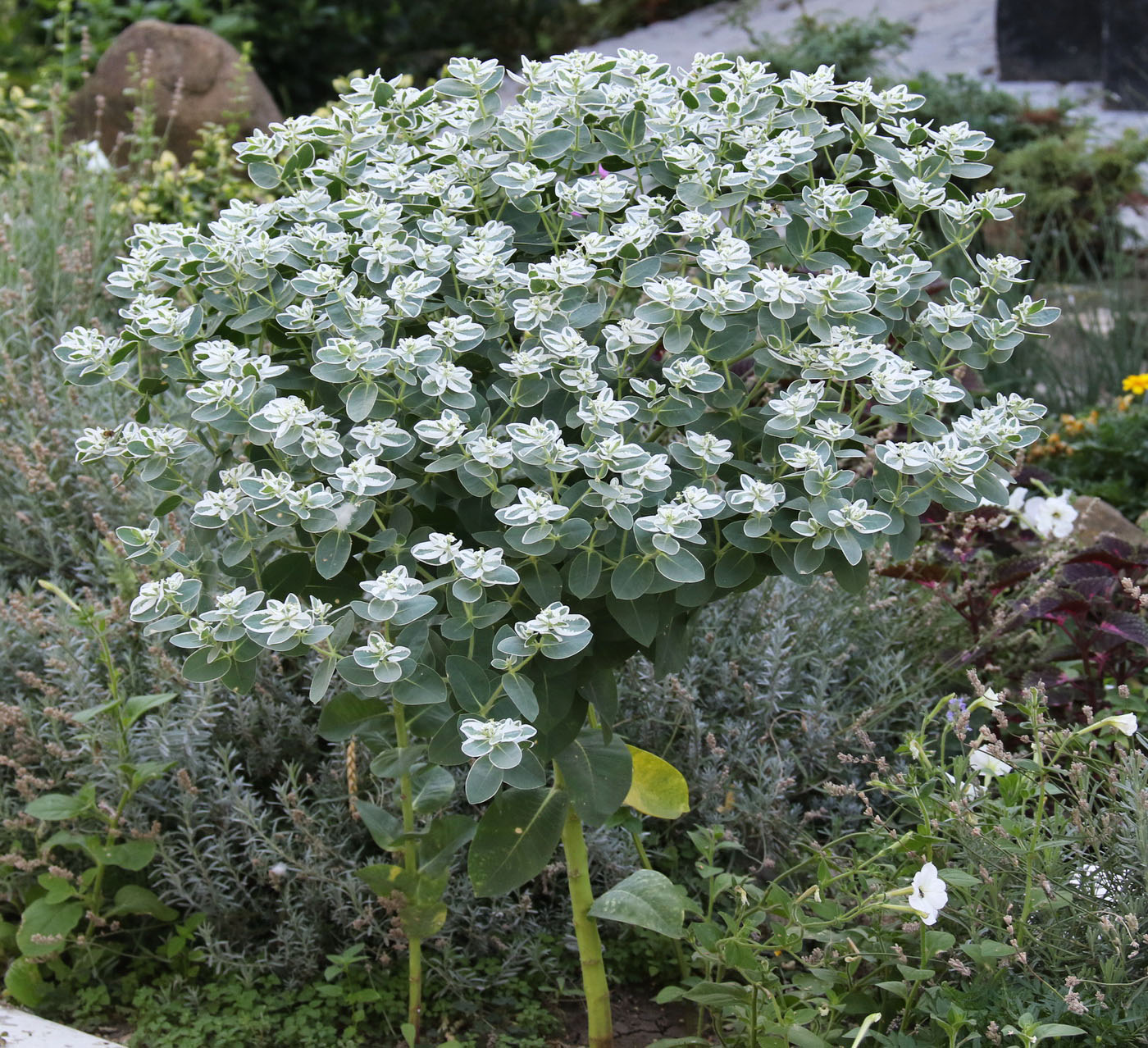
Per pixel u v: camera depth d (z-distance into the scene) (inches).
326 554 69.4
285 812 107.7
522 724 69.6
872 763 109.3
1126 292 247.6
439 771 89.1
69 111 266.5
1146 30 390.9
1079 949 85.0
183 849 104.2
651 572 68.8
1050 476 143.4
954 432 74.0
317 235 75.9
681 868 108.6
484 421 72.0
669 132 81.3
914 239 83.7
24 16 338.0
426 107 87.4
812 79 84.0
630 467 67.7
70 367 76.2
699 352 74.8
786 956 94.3
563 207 80.4
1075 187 303.1
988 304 98.5
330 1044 92.8
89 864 104.7
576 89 81.1
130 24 331.3
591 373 70.6
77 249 168.6
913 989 82.3
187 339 75.0
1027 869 82.4
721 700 116.2
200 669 70.5
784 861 108.3
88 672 106.9
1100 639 118.6
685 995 85.7
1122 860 85.2
